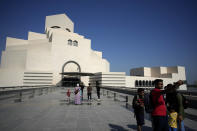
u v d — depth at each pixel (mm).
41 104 12055
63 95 20469
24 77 46500
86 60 58906
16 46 52125
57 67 53000
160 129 3615
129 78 58719
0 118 7340
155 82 3949
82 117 7715
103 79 53469
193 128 5824
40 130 5508
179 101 3986
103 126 6145
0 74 43781
